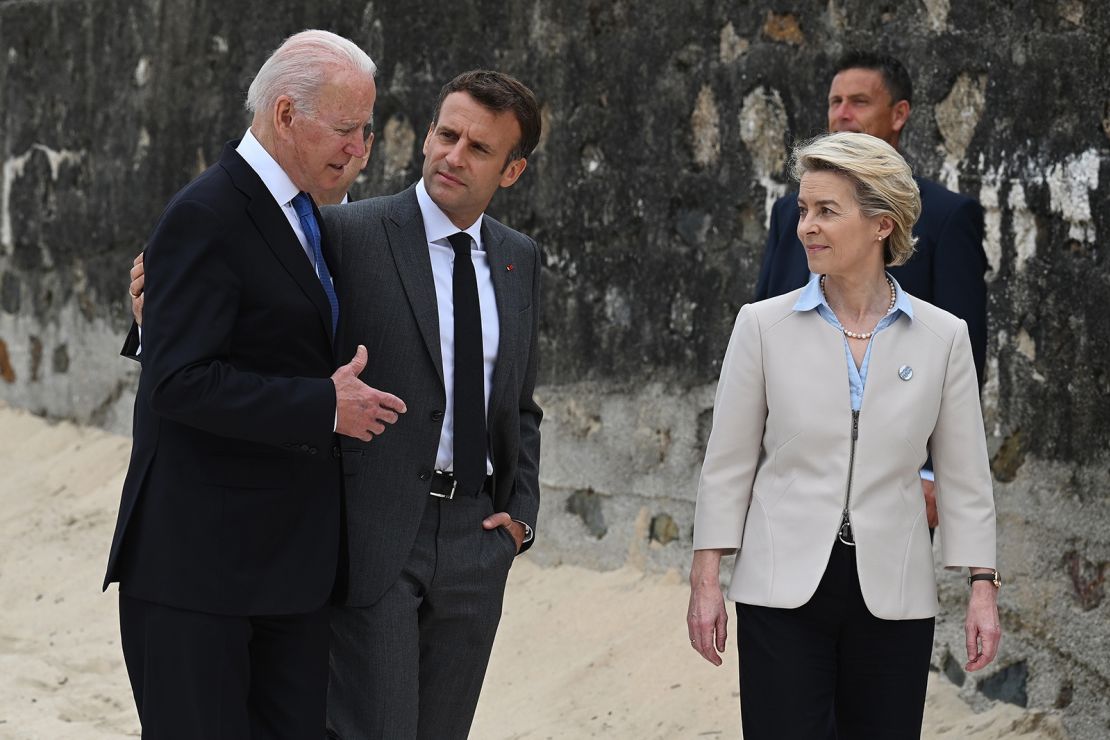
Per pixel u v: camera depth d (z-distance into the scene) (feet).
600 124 22.61
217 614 11.77
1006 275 17.93
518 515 14.10
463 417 13.35
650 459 21.99
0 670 22.16
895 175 12.26
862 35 19.49
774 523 12.32
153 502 11.83
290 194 12.23
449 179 13.24
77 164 33.55
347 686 13.10
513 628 21.90
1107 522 16.61
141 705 12.09
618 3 22.34
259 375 11.59
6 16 35.55
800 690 12.08
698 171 21.36
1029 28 17.69
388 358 13.16
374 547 13.00
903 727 12.34
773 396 12.41
